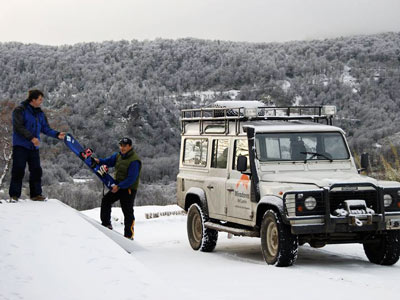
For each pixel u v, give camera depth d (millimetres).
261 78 105500
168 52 121562
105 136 78750
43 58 115125
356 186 9945
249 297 7188
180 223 19688
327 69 107250
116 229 18281
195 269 9742
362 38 122438
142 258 11055
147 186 47812
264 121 12055
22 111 10125
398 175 18016
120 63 118312
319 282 8336
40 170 10398
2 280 6406
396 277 8938
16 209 9227
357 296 7332
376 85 97688
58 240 7688
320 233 10141
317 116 12508
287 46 124438
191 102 99188
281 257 9891
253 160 11031
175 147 79250
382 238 10367
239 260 11297
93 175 51719
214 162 12789
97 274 6680
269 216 10219
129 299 5973
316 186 9977
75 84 106438
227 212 12023
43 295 6055
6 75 110000
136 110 84062
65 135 10984
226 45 125562
